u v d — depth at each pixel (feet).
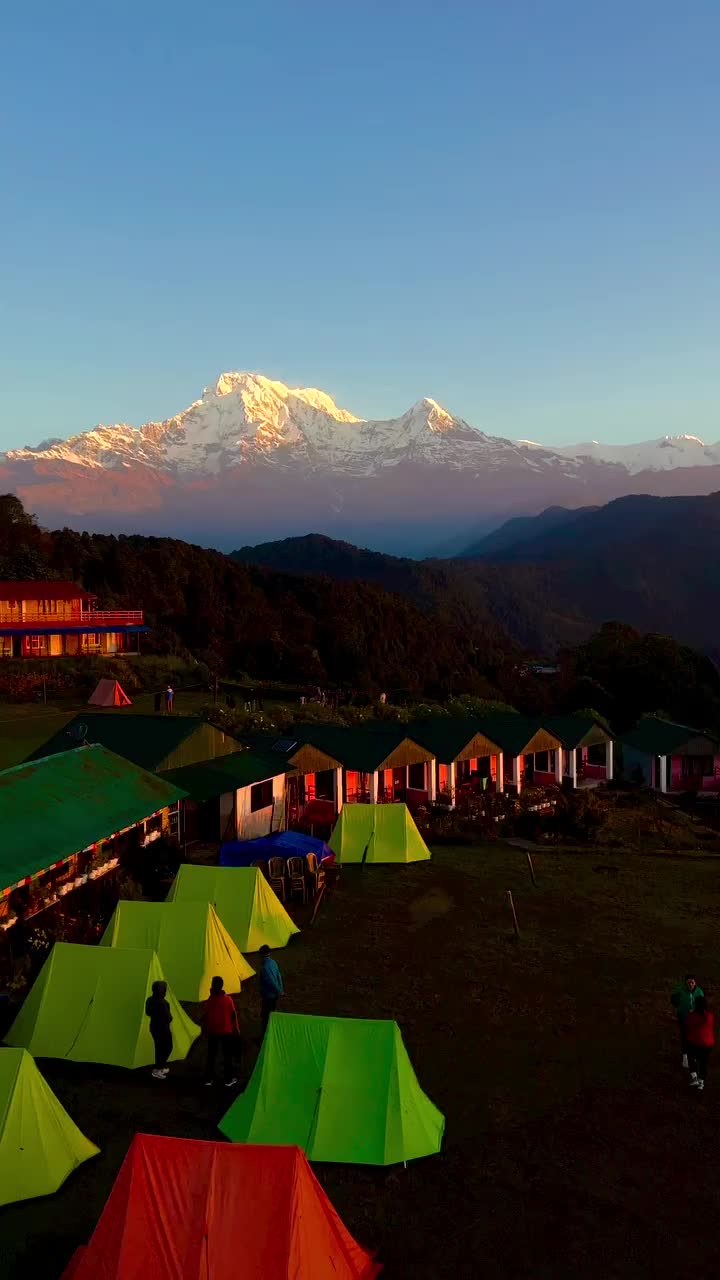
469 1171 41.60
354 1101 43.37
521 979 65.51
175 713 171.42
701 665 341.00
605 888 91.61
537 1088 49.44
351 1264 33.45
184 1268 31.17
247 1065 51.52
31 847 68.54
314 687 244.83
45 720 158.40
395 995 62.28
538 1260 35.83
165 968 62.28
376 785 126.21
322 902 84.99
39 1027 52.42
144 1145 33.42
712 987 64.69
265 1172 32.71
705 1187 40.73
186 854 96.17
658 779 174.50
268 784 112.98
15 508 368.68
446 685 374.43
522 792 145.18
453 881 93.45
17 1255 35.50
